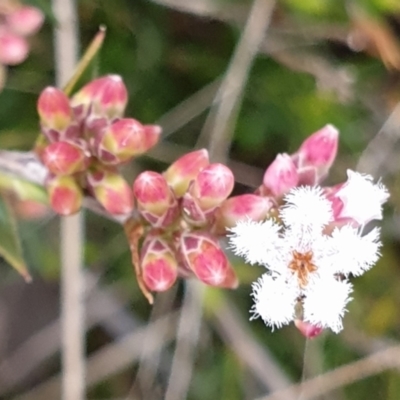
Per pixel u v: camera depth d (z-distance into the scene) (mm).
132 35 76
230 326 76
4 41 64
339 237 52
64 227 70
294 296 52
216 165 55
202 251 55
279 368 76
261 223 52
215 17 75
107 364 77
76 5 73
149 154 76
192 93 77
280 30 76
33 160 60
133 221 57
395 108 76
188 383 75
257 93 77
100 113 59
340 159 77
